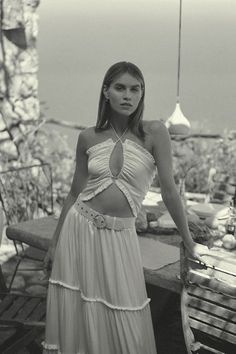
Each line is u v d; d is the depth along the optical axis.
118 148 2.33
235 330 2.18
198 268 2.20
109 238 2.34
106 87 2.29
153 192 3.95
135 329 2.37
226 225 2.93
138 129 2.32
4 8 4.98
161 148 2.31
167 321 3.59
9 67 5.18
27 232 3.12
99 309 2.40
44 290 4.04
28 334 2.57
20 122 5.33
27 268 4.41
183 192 3.39
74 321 2.46
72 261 2.43
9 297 2.87
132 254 2.38
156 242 2.97
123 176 2.31
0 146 5.09
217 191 4.02
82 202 2.42
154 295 3.54
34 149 5.48
